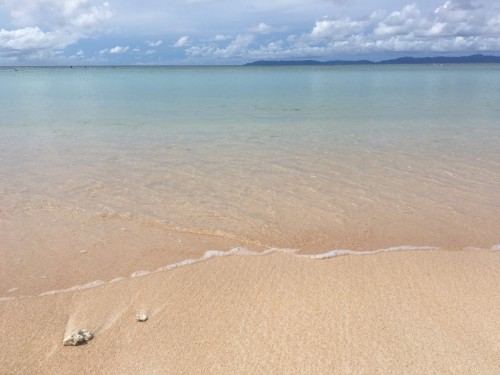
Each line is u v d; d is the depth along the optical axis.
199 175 7.71
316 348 3.14
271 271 4.35
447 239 5.12
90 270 4.37
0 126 12.98
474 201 6.42
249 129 12.71
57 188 6.91
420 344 3.18
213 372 2.91
